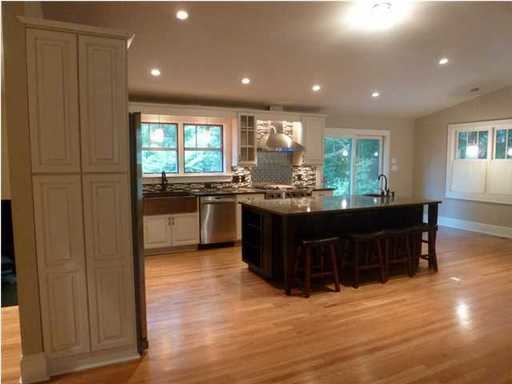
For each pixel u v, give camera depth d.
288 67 4.96
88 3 3.20
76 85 2.39
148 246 5.39
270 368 2.53
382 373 2.47
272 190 6.23
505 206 6.58
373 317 3.33
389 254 4.71
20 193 2.33
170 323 3.22
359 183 7.97
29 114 2.30
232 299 3.76
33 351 2.41
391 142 8.09
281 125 6.89
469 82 6.06
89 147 2.45
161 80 5.10
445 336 2.97
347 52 4.62
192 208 5.64
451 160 7.47
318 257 4.33
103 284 2.56
